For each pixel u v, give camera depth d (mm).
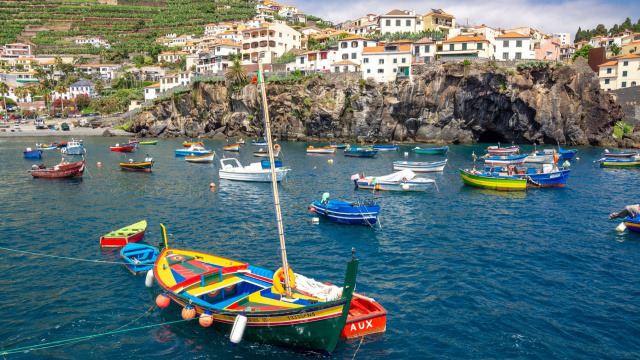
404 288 22391
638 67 107812
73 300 21281
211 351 16922
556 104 94375
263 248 29047
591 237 31578
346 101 103188
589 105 94938
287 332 16453
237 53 141500
